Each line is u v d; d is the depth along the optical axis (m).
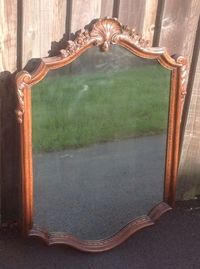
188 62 2.07
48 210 1.97
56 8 1.76
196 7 1.96
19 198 2.02
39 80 1.75
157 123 2.03
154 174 2.10
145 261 2.03
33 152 1.86
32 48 1.79
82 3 1.78
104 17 1.78
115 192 2.05
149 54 1.88
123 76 1.89
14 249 2.02
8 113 1.88
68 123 1.88
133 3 1.85
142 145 2.04
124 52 1.85
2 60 1.77
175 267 2.01
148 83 1.94
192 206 2.33
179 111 2.03
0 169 1.96
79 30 1.81
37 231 1.96
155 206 2.14
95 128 1.93
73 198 1.99
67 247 2.04
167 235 2.16
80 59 1.79
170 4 1.92
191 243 2.13
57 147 1.89
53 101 1.82
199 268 2.02
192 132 2.20
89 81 1.84
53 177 1.93
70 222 2.01
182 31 1.99
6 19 1.71
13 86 1.80
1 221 2.09
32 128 1.82
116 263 2.01
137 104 1.96
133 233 2.11
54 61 1.74
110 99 1.91
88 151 1.95
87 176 1.98
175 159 2.11
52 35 1.80
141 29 1.92
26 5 1.71
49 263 1.97
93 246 2.04
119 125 1.97
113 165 2.01
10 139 1.93
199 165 2.29
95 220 2.05
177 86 1.99
